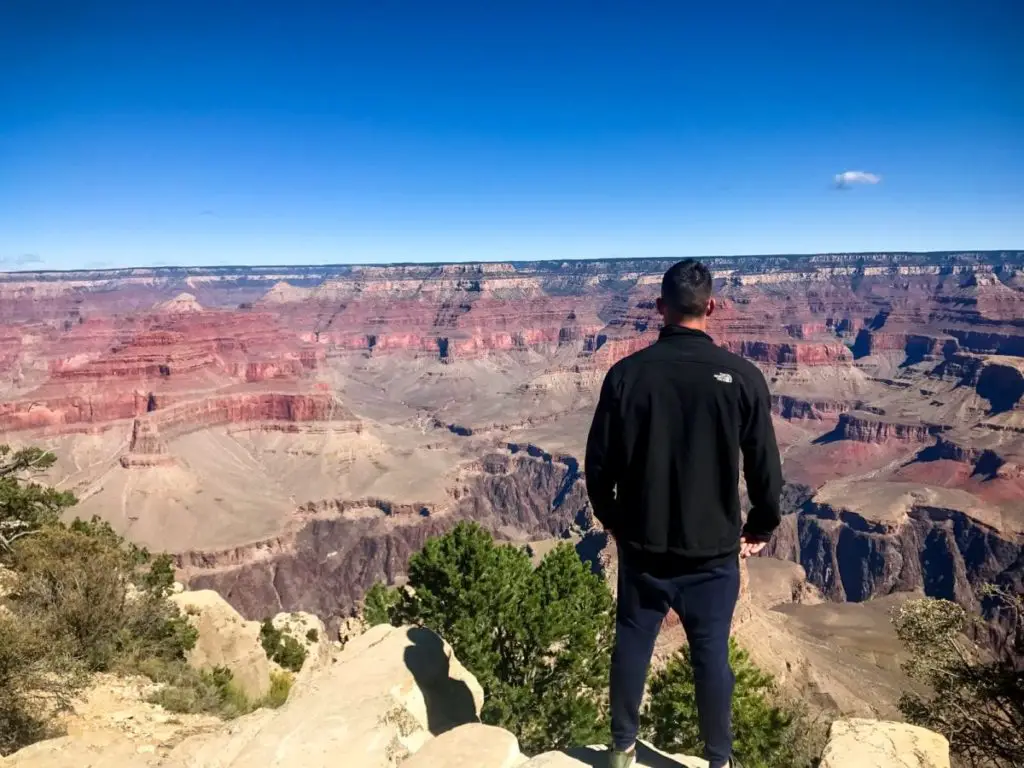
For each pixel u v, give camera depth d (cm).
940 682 2108
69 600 1717
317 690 786
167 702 1558
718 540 529
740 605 6072
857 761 596
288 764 659
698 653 559
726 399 514
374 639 916
